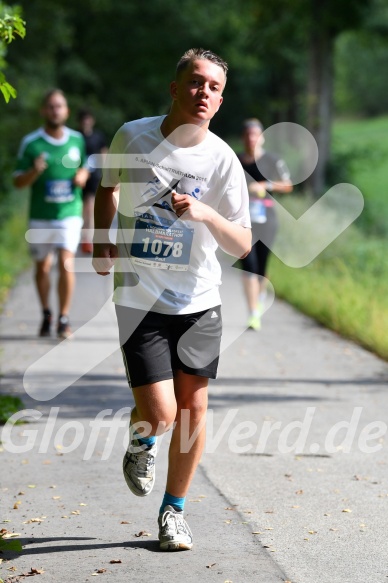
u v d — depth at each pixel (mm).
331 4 60688
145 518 13227
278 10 63594
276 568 11453
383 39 63500
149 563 11578
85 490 14430
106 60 99938
